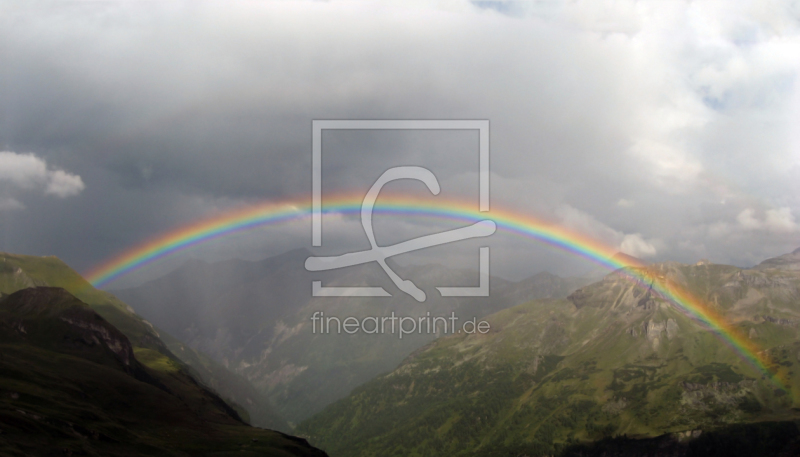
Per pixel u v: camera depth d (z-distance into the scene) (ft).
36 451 513.86
